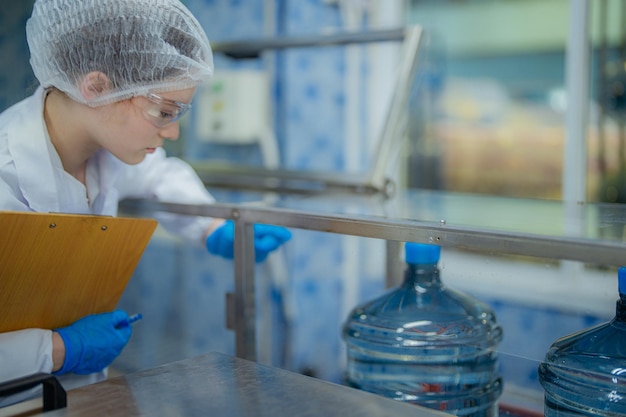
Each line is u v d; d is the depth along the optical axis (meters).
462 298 1.14
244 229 1.10
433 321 1.07
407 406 0.73
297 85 2.39
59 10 1.01
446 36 2.84
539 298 1.93
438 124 2.91
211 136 2.33
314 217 1.00
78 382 1.12
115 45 1.00
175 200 1.28
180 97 1.06
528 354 1.04
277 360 1.21
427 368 1.06
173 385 0.79
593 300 1.94
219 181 1.88
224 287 1.27
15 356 0.94
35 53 1.06
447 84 2.88
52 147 1.09
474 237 0.84
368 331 1.12
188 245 1.34
